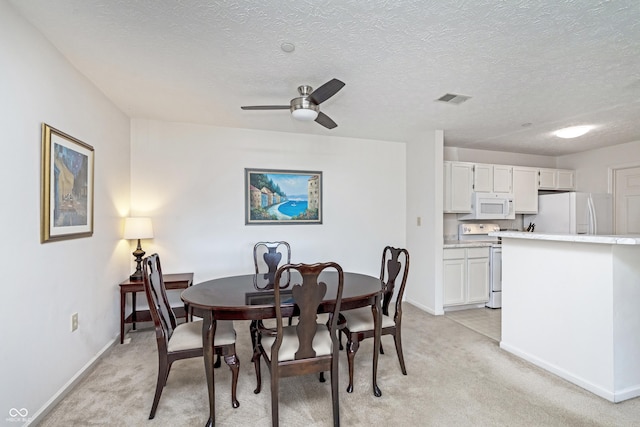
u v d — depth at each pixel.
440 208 3.89
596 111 3.16
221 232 3.68
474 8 1.59
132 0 1.54
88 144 2.42
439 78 2.41
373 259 4.33
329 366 1.83
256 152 3.82
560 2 1.54
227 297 2.04
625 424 1.78
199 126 3.62
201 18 1.68
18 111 1.65
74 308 2.19
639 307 2.08
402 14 1.64
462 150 4.83
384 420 1.83
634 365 2.05
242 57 2.09
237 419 1.86
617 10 1.60
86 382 2.25
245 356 2.70
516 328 2.68
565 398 2.04
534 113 3.23
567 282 2.27
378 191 4.36
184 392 2.13
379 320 2.14
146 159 3.44
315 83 2.49
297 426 1.79
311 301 1.76
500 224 4.98
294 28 1.77
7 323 1.57
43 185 1.84
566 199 4.49
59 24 1.74
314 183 4.06
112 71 2.29
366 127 3.74
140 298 3.40
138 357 2.65
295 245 3.98
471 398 2.05
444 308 3.95
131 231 3.06
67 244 2.11
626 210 4.49
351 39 1.88
